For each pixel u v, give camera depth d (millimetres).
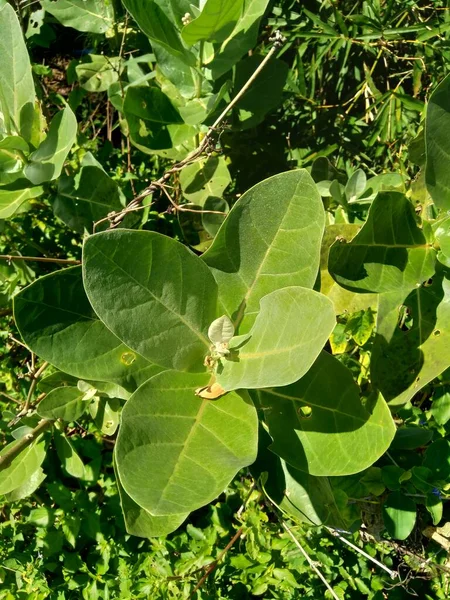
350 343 840
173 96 882
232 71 883
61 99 1123
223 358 530
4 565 854
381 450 529
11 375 965
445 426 836
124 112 845
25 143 754
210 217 853
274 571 795
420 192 717
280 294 492
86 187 859
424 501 775
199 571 802
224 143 1010
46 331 576
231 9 715
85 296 586
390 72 1071
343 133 1055
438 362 603
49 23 1196
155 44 834
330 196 826
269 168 1056
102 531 878
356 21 966
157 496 474
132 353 592
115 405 777
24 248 1017
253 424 521
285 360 480
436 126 544
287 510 646
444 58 962
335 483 735
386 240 581
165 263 515
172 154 905
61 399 756
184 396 534
